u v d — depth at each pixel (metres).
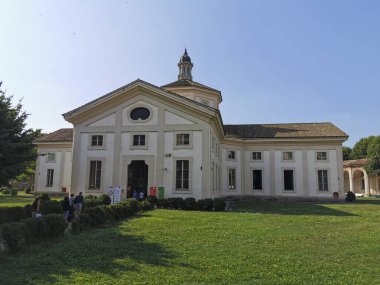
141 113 27.73
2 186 15.76
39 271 7.87
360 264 8.80
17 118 15.91
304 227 15.34
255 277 7.51
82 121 28.23
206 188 25.48
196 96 35.62
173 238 11.98
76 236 12.15
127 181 26.89
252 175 39.94
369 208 27.34
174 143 26.55
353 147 85.94
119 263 8.57
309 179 38.47
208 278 7.36
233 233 13.19
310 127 42.12
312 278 7.46
